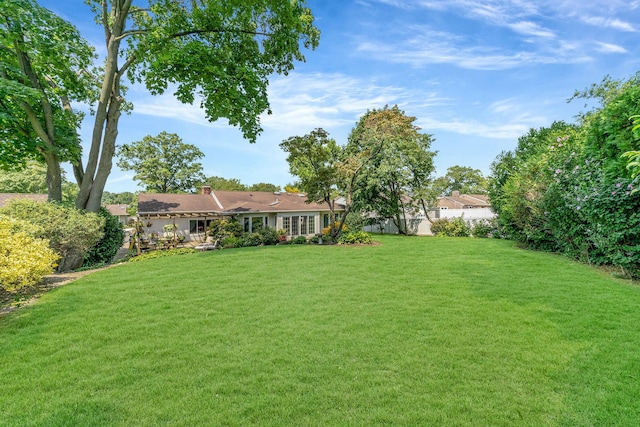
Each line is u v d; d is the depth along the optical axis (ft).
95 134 37.68
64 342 14.12
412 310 18.11
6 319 17.25
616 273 25.93
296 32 43.29
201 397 9.93
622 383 10.37
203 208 73.67
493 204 62.75
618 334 14.16
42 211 29.99
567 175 31.68
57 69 37.91
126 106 52.34
